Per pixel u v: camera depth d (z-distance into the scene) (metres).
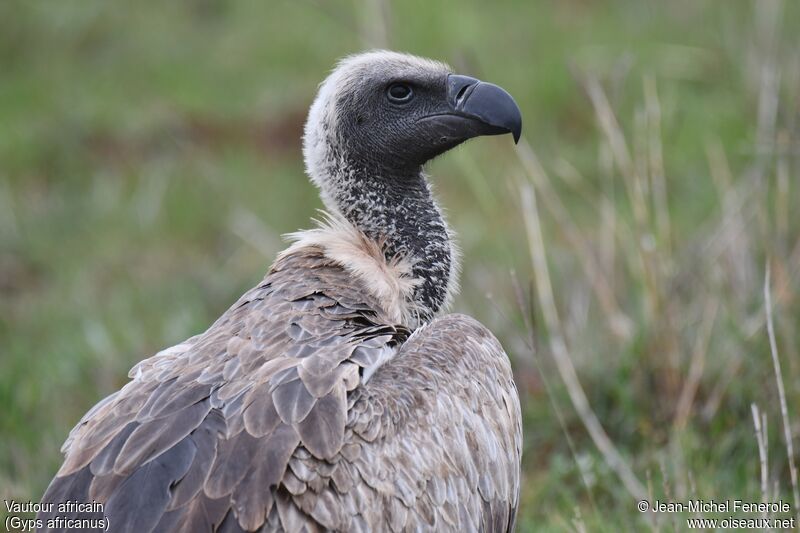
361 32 18.59
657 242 12.91
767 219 13.13
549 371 12.57
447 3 22.83
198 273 16.50
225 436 6.94
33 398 12.72
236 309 8.36
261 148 20.44
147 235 18.17
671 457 10.91
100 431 7.27
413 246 9.45
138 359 13.77
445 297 9.56
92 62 23.42
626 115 18.58
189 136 20.77
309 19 23.66
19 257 17.77
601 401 12.06
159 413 7.20
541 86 20.20
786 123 14.34
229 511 6.58
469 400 7.85
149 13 24.81
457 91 9.45
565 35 22.12
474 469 7.70
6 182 19.50
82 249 17.91
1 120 21.42
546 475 11.42
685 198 17.00
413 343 8.05
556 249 15.76
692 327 12.45
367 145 9.47
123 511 6.69
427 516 7.23
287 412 7.00
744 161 16.98
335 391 7.16
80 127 21.05
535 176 13.88
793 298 12.23
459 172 18.20
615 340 12.63
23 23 24.08
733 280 12.83
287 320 7.99
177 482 6.74
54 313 15.70
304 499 6.72
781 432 11.04
